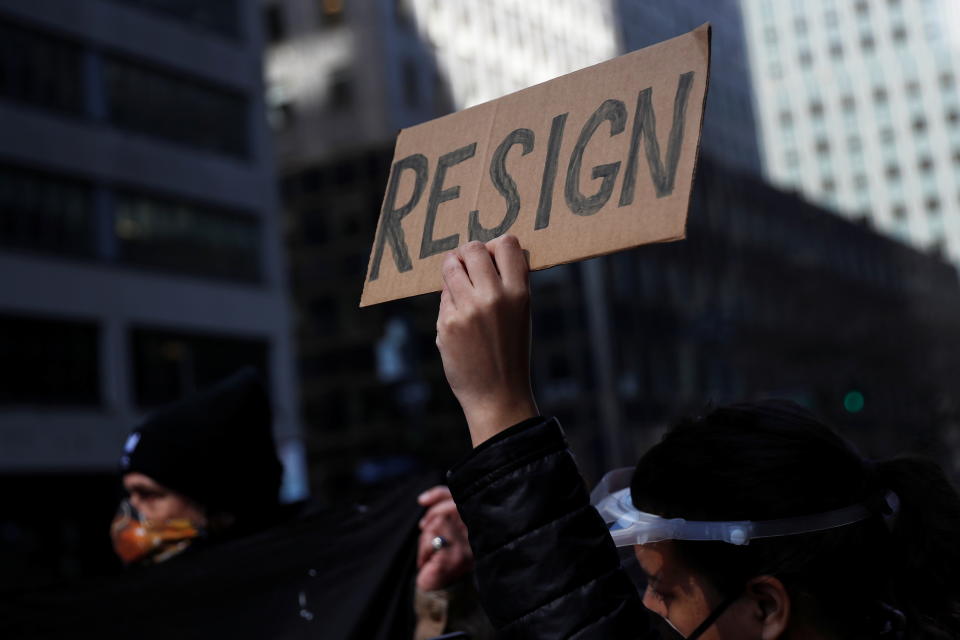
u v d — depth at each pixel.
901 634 1.42
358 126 50.81
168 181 28.70
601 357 50.41
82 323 26.17
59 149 26.23
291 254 52.50
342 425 50.50
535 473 1.34
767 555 1.40
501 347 1.37
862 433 33.47
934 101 96.94
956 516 1.46
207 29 30.67
